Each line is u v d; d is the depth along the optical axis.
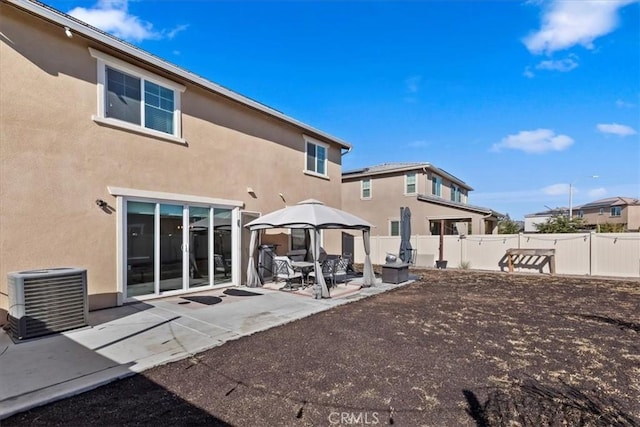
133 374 4.25
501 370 4.50
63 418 3.27
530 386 4.04
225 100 10.79
